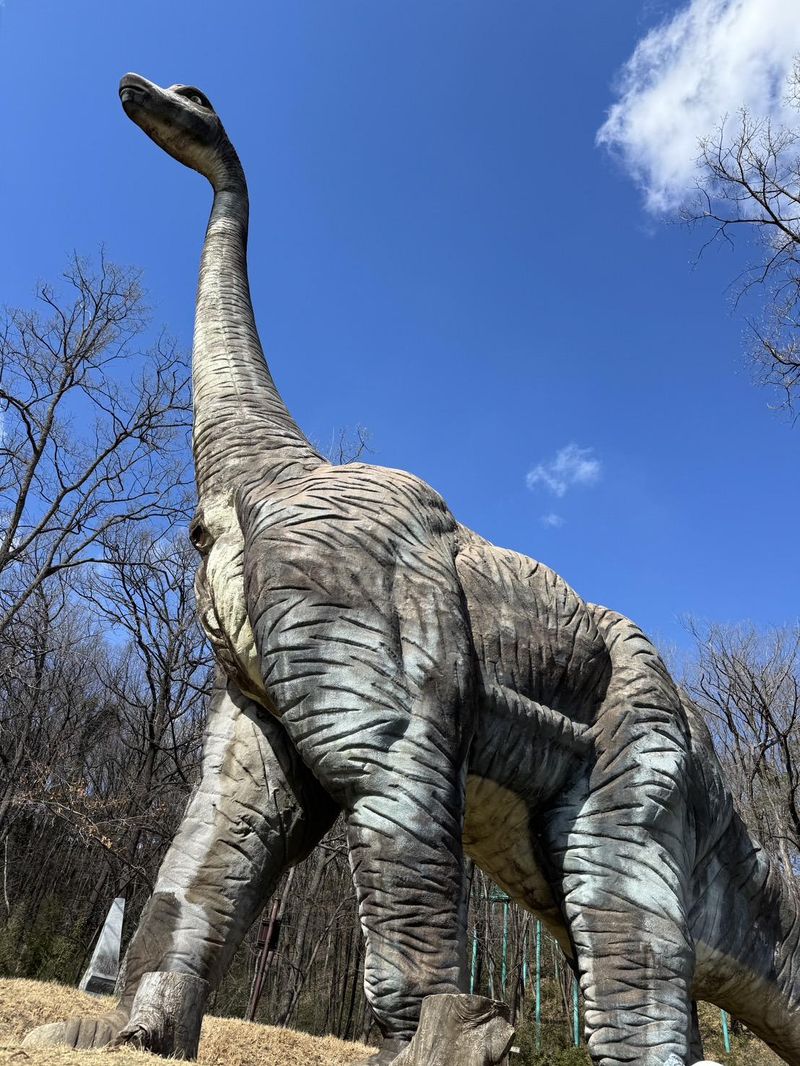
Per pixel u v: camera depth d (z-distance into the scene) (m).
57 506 15.93
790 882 4.32
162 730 18.61
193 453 4.34
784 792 16.08
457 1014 2.37
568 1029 18.81
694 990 4.00
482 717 3.30
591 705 3.65
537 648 3.54
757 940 3.98
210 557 3.80
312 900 17.83
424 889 2.79
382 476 3.60
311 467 3.85
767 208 11.28
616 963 3.21
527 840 3.57
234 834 3.74
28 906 19.70
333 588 3.11
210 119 5.62
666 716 3.68
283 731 3.85
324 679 2.99
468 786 3.36
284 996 17.25
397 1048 2.66
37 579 15.74
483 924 19.45
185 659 19.22
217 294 4.97
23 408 15.56
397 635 3.11
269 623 3.12
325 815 3.92
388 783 2.88
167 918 3.64
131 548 18.66
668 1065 3.06
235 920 3.68
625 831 3.41
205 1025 6.32
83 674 27.14
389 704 2.96
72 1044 3.26
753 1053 15.30
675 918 3.33
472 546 3.73
